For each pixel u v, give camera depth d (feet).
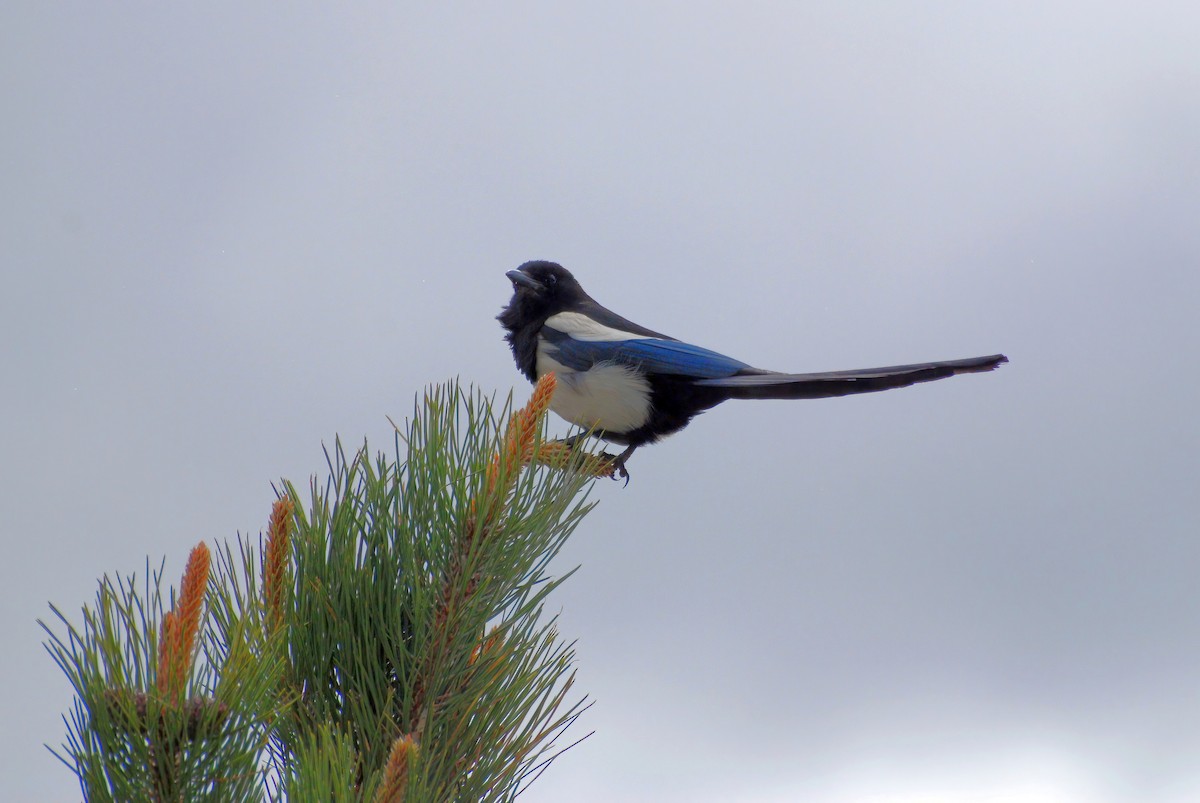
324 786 13.82
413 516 17.65
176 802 14.02
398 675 17.22
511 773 17.19
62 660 13.92
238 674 14.46
